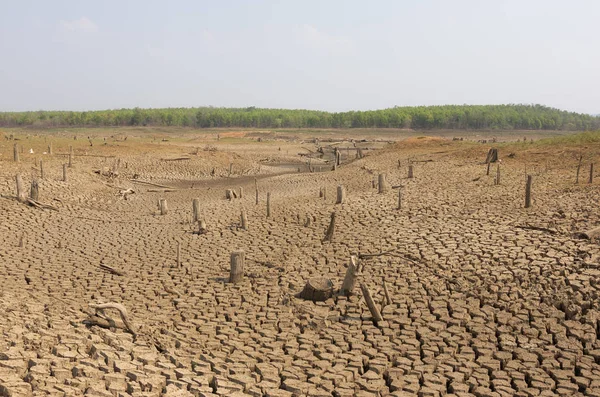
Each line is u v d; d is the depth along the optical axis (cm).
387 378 1345
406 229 2677
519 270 1942
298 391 1234
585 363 1391
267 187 5103
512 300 1770
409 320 1673
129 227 3169
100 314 1608
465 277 1980
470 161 5212
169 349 1447
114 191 4575
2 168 4425
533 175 3912
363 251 2392
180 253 2561
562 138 5641
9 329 1453
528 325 1606
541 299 1755
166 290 2027
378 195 3700
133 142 8588
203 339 1542
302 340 1546
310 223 2964
